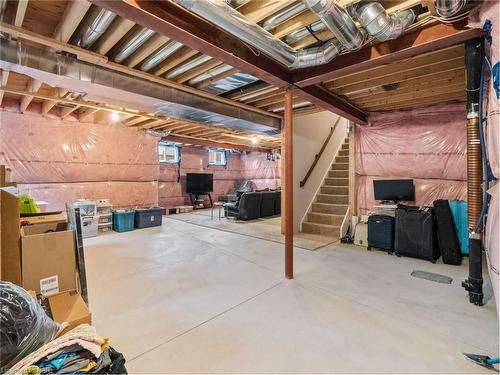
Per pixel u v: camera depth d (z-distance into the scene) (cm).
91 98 354
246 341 189
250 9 207
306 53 243
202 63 319
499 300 170
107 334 198
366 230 441
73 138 565
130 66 314
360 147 513
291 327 206
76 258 195
